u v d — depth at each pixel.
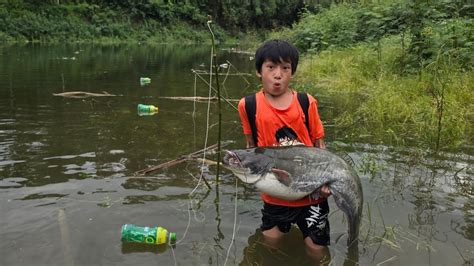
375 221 3.06
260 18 42.50
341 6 16.86
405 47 9.34
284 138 2.88
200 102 7.52
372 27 12.13
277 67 2.79
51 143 4.71
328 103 7.30
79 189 3.51
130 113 6.36
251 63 17.42
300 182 2.69
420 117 5.77
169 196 3.44
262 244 2.80
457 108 5.97
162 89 8.99
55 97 7.51
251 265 2.56
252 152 2.76
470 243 2.78
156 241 2.72
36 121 5.68
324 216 2.79
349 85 8.84
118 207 3.21
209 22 3.64
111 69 12.59
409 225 3.01
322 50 14.12
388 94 6.79
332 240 2.86
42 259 2.52
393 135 5.16
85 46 24.50
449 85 6.70
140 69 12.98
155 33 34.81
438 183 3.72
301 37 16.59
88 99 7.45
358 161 4.21
